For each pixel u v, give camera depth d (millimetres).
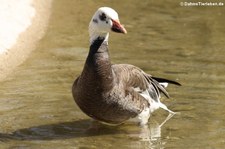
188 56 16656
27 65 15508
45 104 13156
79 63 15758
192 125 12406
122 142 11625
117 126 12414
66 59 16031
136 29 18891
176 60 16312
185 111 13086
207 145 11430
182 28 19188
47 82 14359
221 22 19891
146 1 21844
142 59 16266
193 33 18734
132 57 16391
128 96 11656
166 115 12969
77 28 18656
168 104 13391
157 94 12828
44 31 18156
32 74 14875
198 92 14008
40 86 14094
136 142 11625
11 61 15648
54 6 20438
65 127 12234
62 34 18062
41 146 11266
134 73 12195
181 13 20703
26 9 18828
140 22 19578
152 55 16641
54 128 12148
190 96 13797
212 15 20578
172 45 17578
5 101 13156
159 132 12094
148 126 12414
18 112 12695
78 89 11500
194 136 11859
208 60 16375
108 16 11430
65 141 11570
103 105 11406
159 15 20359
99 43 11406
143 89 12336
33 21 18484
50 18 19281
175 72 15375
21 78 14570
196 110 13102
